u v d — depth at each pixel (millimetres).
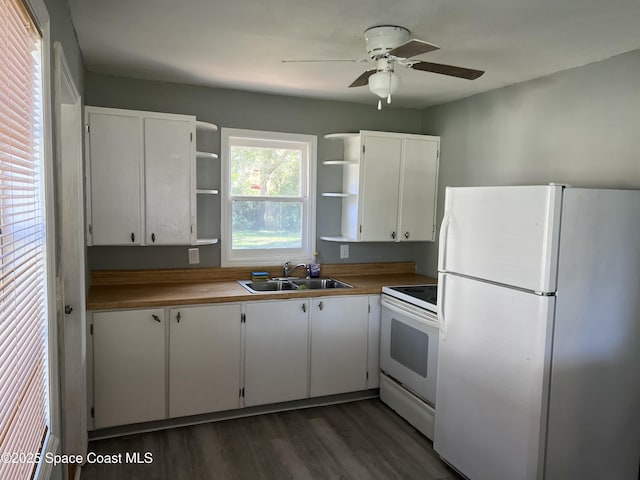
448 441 2664
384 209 3824
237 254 3785
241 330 3139
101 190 3051
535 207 2092
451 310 2604
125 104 3334
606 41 2406
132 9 2115
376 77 2307
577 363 2176
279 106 3775
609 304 2229
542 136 3066
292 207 3947
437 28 2275
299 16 2168
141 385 2924
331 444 2941
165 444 2877
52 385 1490
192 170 3248
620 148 2590
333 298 3389
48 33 1410
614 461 2357
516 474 2207
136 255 3445
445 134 3951
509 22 2186
